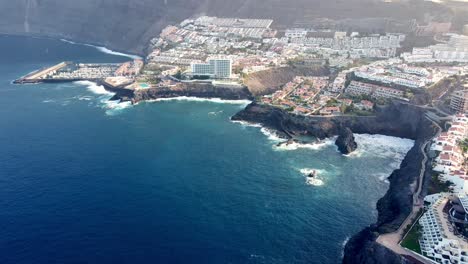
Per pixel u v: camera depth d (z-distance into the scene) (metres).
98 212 182.00
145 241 164.12
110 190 199.25
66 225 173.12
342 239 166.62
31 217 178.00
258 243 164.00
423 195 176.00
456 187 175.38
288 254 158.25
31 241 163.38
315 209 185.75
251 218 179.12
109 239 165.12
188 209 184.88
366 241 155.25
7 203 187.75
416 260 137.88
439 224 149.50
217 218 178.88
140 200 191.25
